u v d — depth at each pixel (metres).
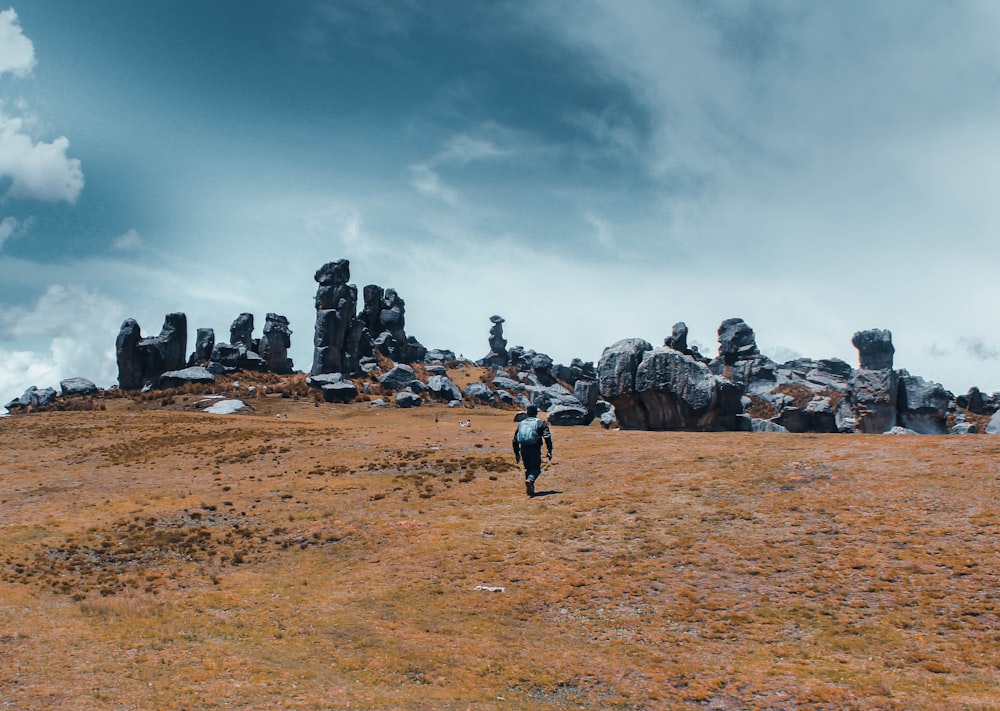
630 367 59.12
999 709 12.50
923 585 18.00
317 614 18.80
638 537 23.12
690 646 16.11
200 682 14.19
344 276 124.75
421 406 105.94
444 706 13.38
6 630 17.16
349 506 30.61
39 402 110.50
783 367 152.75
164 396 106.31
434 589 20.20
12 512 33.38
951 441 32.50
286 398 107.31
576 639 16.83
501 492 31.02
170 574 22.97
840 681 13.98
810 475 28.22
